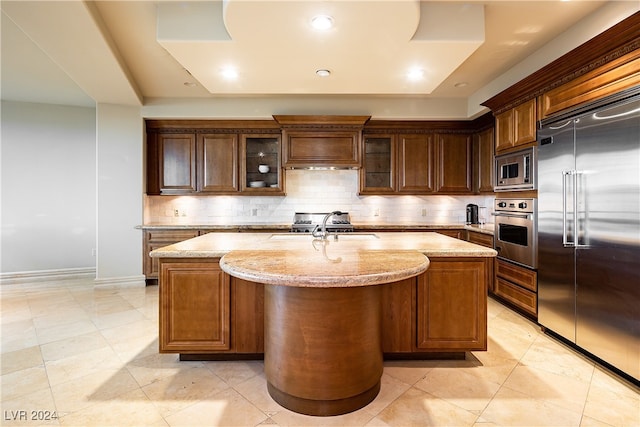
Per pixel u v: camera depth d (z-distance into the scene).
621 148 2.12
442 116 4.52
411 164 4.72
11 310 3.51
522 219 3.21
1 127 4.69
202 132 4.66
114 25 2.66
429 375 2.22
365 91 3.22
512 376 2.20
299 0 1.82
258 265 1.70
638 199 2.02
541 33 2.77
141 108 4.44
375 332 1.94
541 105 2.91
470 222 4.87
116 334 2.89
